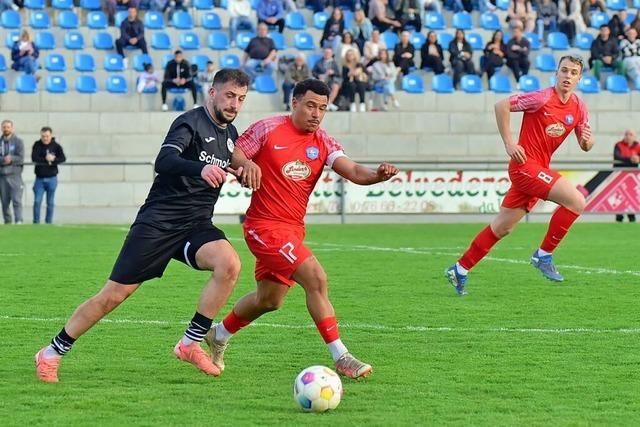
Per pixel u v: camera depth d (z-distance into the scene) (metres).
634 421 11.08
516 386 12.91
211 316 13.20
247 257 30.38
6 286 23.36
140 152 51.81
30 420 11.09
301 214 13.72
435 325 17.86
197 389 12.72
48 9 56.88
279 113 53.00
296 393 11.52
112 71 54.34
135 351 15.37
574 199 22.02
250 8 57.75
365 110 53.47
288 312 19.28
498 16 60.66
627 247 33.09
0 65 53.41
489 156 53.97
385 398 12.22
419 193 45.19
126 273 12.97
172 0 57.56
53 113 51.81
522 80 55.53
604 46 57.25
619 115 55.03
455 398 12.22
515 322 18.19
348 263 28.28
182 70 52.31
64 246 33.38
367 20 55.91
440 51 55.69
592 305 20.28
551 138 22.08
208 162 13.03
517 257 29.92
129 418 11.20
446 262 28.53
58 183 50.78
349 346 15.80
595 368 14.06
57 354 13.14
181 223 13.10
